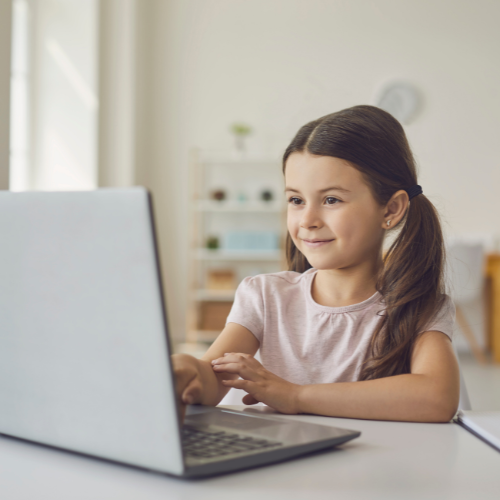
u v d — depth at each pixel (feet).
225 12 16.75
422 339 2.67
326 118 2.75
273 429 1.74
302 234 2.75
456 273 12.50
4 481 1.35
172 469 1.27
